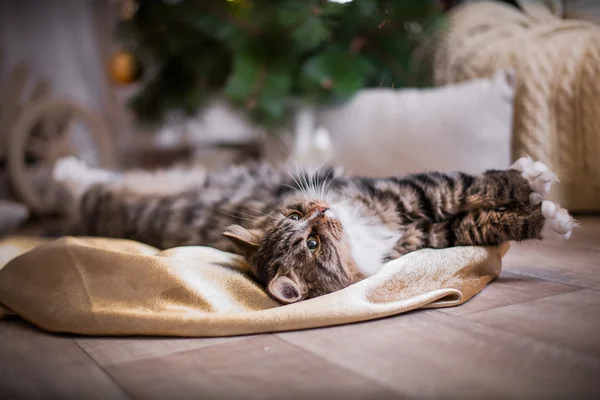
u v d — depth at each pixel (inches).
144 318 23.4
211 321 23.1
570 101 47.1
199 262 28.0
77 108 64.4
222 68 51.4
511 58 48.9
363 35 47.4
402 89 50.2
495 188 29.4
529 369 18.3
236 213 34.8
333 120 48.7
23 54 71.7
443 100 45.7
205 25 47.1
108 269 26.1
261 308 25.6
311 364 19.5
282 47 45.3
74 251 26.7
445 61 52.0
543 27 50.5
